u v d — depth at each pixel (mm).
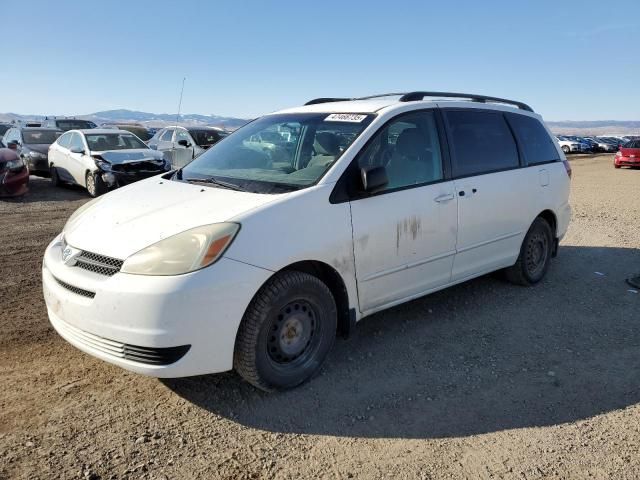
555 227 5801
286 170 3865
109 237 3213
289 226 3287
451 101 4746
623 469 2777
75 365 3686
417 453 2885
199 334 2961
